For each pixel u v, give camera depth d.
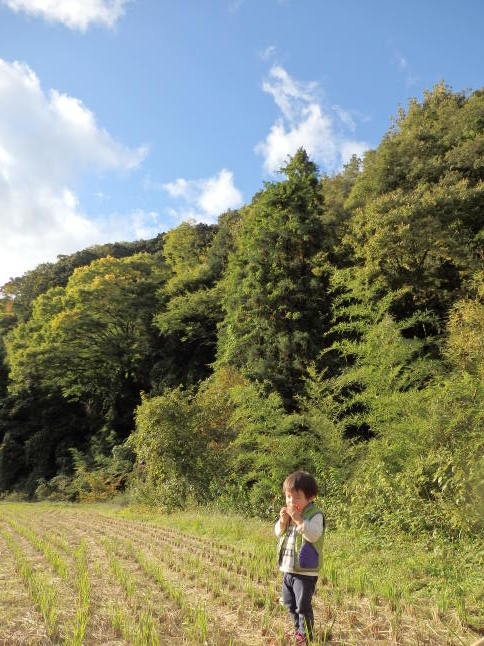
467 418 7.83
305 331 20.80
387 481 8.52
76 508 22.39
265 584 5.84
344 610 4.72
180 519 13.03
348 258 23.69
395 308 21.06
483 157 23.73
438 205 21.34
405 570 5.99
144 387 40.22
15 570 7.09
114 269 40.66
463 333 12.37
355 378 11.86
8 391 44.00
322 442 11.54
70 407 43.56
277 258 22.39
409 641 3.91
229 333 24.41
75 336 38.88
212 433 16.77
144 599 5.28
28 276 59.16
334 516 9.42
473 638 3.93
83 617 4.47
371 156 28.39
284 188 23.61
